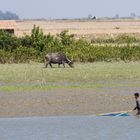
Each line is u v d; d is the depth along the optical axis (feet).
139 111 257.75
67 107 267.18
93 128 241.76
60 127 239.91
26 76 367.25
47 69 415.44
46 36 542.16
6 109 262.88
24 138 223.51
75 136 227.40
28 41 526.16
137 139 228.22
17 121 246.27
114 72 387.34
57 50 515.50
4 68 422.82
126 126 245.86
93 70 401.29
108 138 226.99
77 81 346.33
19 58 483.51
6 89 313.53
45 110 261.44
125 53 496.64
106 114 255.70
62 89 313.94
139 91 307.37
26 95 294.05
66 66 447.01
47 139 223.92
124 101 280.10
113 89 314.76
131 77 363.56
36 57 491.72
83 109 264.11
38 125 240.73
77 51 497.05
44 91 306.96
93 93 301.02
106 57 491.72
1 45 521.24
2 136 225.56
